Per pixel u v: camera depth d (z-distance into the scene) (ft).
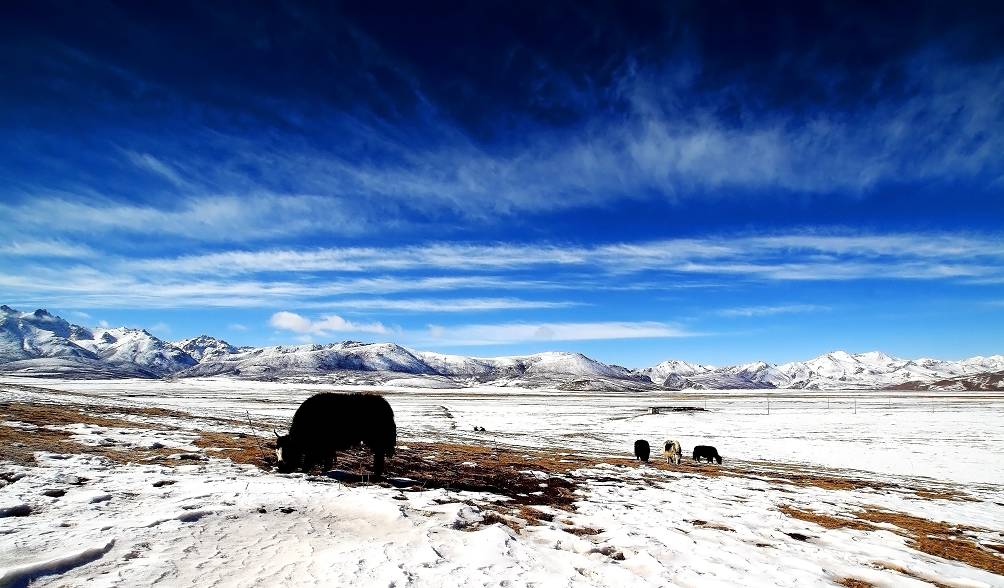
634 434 140.56
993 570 23.98
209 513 20.35
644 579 17.46
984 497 56.95
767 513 35.29
